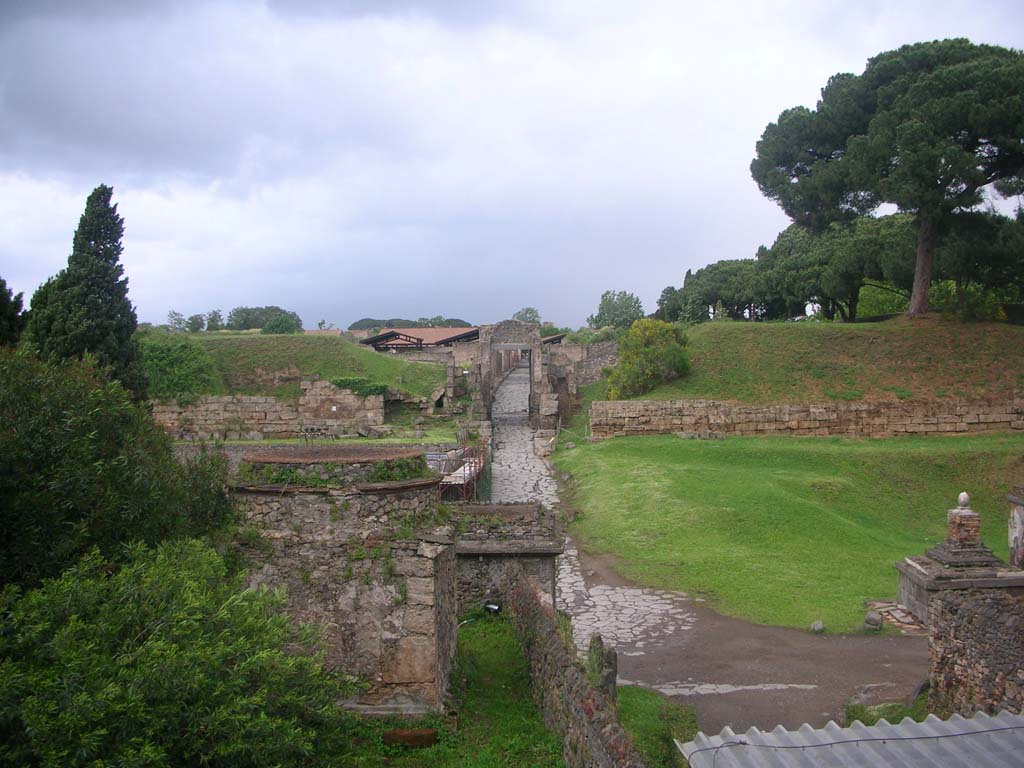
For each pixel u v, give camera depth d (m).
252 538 10.87
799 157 48.72
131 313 34.00
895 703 13.63
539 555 15.70
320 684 8.73
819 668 15.84
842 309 61.78
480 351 52.34
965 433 38.91
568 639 11.67
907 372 42.62
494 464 37.41
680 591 20.72
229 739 7.15
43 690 6.63
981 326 45.06
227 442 38.31
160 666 6.93
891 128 41.97
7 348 11.66
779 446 36.03
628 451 36.53
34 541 8.99
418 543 10.81
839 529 25.52
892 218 62.25
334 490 10.85
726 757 7.27
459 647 13.64
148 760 6.45
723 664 16.12
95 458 10.25
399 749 9.97
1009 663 10.93
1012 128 39.34
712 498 28.05
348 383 45.31
